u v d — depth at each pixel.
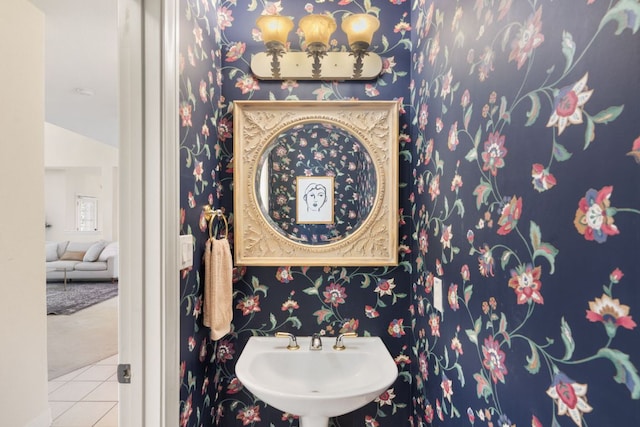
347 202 1.47
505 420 0.72
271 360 1.32
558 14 0.56
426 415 1.25
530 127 0.64
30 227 1.82
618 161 0.44
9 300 1.71
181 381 1.04
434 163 1.18
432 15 1.21
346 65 1.45
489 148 0.80
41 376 1.89
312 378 1.32
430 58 1.23
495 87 0.77
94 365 2.78
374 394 1.05
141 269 0.92
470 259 0.90
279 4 1.49
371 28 1.34
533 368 0.63
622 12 0.44
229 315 1.30
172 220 0.96
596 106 0.48
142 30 0.92
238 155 1.44
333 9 1.50
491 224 0.79
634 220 0.42
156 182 0.92
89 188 8.56
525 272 0.65
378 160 1.45
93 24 1.86
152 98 0.92
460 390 0.96
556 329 0.56
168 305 0.94
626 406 0.43
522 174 0.66
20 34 1.71
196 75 1.18
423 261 1.30
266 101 1.44
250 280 1.46
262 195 1.47
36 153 1.84
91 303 4.62
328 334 1.46
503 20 0.74
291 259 1.44
